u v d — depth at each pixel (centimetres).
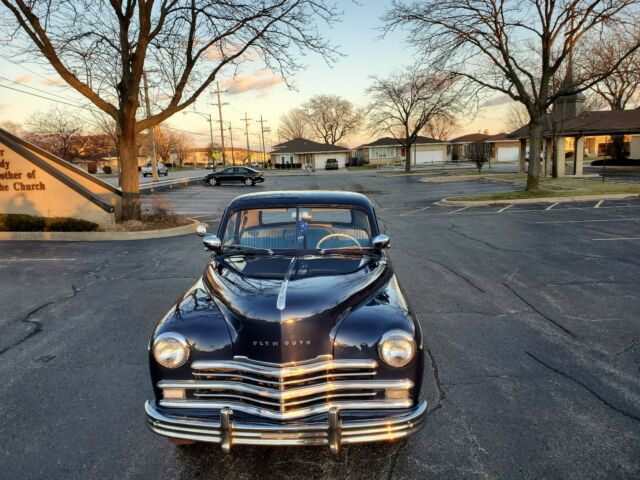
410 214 1733
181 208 2272
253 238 416
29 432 362
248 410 284
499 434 348
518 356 482
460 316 603
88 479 308
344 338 293
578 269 829
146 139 7700
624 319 581
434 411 380
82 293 753
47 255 1079
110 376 458
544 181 2794
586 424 358
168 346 295
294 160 7825
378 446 338
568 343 512
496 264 883
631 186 2302
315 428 276
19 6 1282
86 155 7200
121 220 1503
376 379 292
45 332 580
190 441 317
